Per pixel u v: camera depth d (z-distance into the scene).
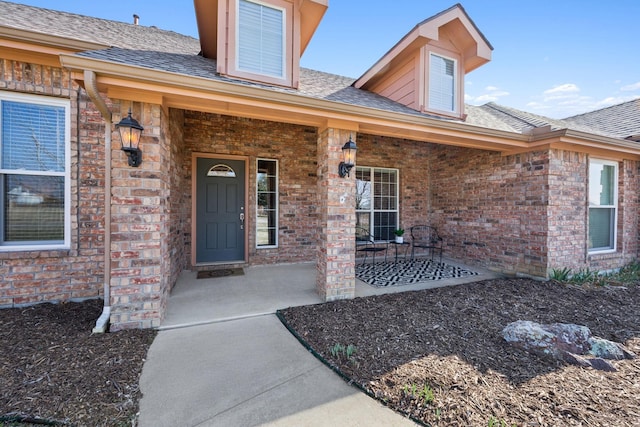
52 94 3.36
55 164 3.48
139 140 2.76
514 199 5.14
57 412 1.67
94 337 2.60
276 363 2.26
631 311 3.43
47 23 3.92
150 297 2.85
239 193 5.53
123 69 2.50
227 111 3.30
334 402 1.82
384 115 3.67
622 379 2.09
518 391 1.92
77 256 3.48
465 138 4.35
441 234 6.79
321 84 5.27
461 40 5.21
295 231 5.91
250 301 3.64
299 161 5.95
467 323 3.00
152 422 1.64
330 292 3.67
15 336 2.55
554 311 3.38
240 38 3.90
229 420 1.67
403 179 6.96
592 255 5.23
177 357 2.33
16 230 3.38
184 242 5.10
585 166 5.05
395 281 4.68
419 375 2.07
